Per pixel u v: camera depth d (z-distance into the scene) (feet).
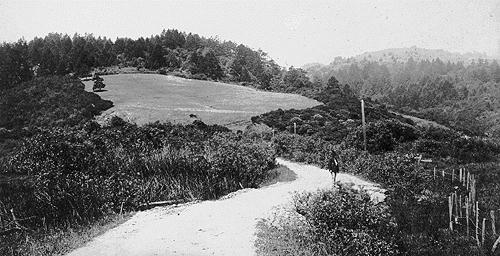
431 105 494.18
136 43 413.80
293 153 107.04
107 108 182.19
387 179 52.42
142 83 274.77
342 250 22.59
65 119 163.32
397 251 22.22
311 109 198.70
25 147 41.27
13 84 260.21
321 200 25.00
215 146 60.70
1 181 44.37
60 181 37.76
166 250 26.61
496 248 22.97
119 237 30.32
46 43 412.16
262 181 59.62
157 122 138.72
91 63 351.25
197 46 510.17
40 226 32.83
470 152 77.92
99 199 37.99
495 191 37.93
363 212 23.93
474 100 466.29
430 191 35.91
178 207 40.83
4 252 27.02
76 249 27.91
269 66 527.81
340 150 84.94
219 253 25.43
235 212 37.09
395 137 87.35
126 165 45.68
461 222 28.14
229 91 269.23
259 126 150.61
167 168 47.65
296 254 23.32
